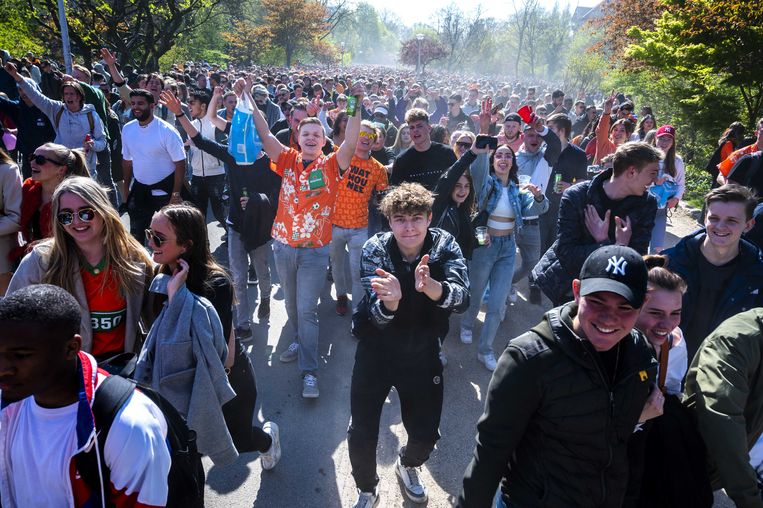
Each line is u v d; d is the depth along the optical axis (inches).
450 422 153.6
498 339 206.8
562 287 136.9
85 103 282.2
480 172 175.2
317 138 153.9
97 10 866.8
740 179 213.3
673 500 81.6
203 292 98.4
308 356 161.2
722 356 83.0
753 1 428.8
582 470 71.2
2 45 767.7
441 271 104.2
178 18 941.2
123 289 98.6
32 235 141.9
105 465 54.9
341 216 191.9
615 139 312.7
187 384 94.1
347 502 122.5
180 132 362.6
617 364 71.9
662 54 515.5
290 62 2177.7
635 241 131.0
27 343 50.6
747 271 113.9
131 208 220.4
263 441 123.3
